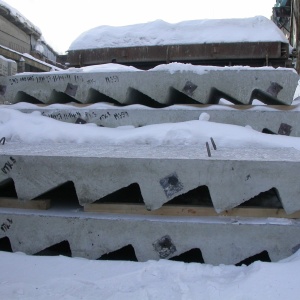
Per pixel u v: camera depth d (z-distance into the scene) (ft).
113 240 7.98
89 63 18.66
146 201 7.98
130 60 18.11
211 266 7.50
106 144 11.01
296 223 7.69
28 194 8.39
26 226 8.24
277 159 7.79
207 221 7.80
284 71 11.68
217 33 17.60
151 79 12.26
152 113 12.03
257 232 7.63
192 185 7.82
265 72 11.74
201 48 17.49
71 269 7.48
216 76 11.95
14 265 7.61
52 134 11.62
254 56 17.25
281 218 7.97
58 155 8.22
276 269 6.81
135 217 8.07
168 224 7.79
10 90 13.41
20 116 12.41
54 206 8.98
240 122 11.75
